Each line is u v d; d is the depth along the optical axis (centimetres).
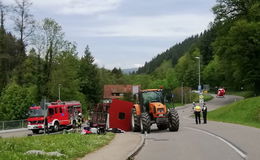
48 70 6500
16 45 5647
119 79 15962
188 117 5431
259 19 6556
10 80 6006
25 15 5431
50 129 3778
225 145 1620
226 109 4675
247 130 2408
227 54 6750
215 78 12912
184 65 16750
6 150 1188
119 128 2761
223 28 7000
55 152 1252
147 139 2039
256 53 6600
